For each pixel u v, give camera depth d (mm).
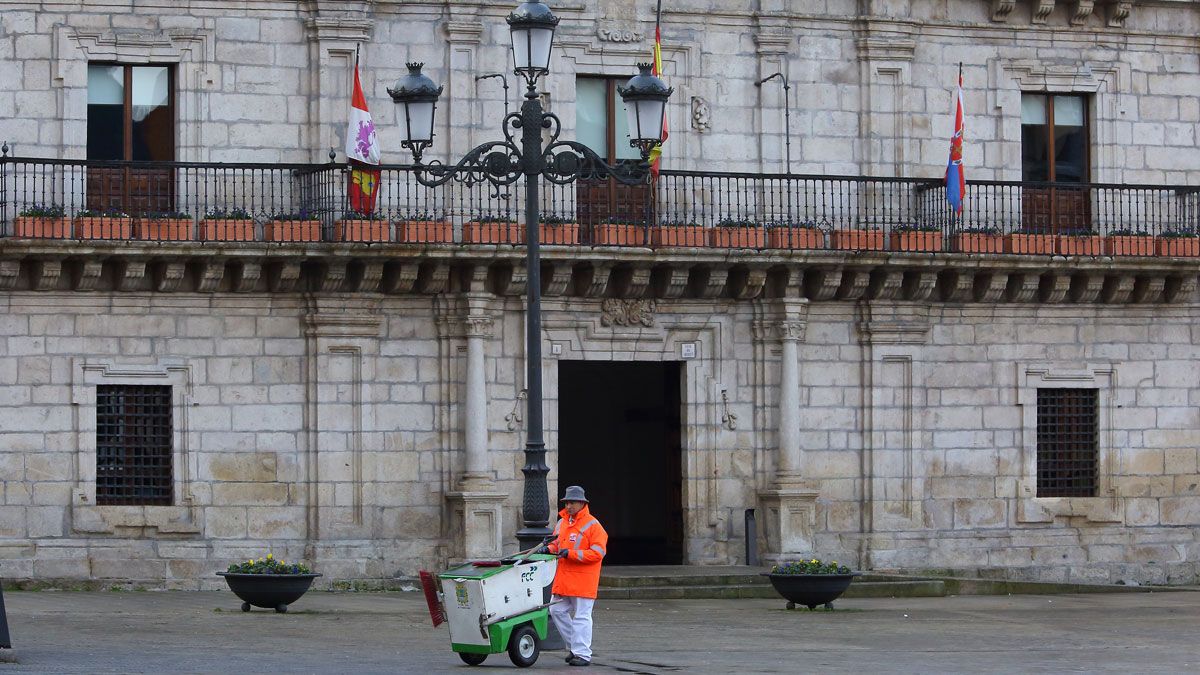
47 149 35188
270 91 36125
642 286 37188
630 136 27500
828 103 38719
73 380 35000
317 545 35781
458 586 23562
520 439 36938
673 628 29375
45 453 34844
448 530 36500
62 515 34844
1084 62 40094
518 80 37281
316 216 35375
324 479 35906
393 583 35875
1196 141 40750
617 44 37719
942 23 39281
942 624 30359
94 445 35094
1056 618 31625
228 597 33562
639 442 45031
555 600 23812
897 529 38562
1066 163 40188
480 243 35781
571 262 36531
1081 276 39312
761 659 24906
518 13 26328
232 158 35938
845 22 38781
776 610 32688
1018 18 39781
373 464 36188
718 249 36875
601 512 45094
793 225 37500
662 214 37469
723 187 38031
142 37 35594
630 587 35031
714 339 38062
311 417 35969
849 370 38594
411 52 36750
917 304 38812
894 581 36312
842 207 38531
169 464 35500
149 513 35250
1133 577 39750
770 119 38344
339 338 36031
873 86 38844
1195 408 40438
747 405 38125
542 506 25391
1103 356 39938
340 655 24766
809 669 23734
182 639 26344
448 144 36812
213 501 35531
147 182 35344
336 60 36406
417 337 36562
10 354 34750
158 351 35406
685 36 38031
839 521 38438
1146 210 40000
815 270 37812
